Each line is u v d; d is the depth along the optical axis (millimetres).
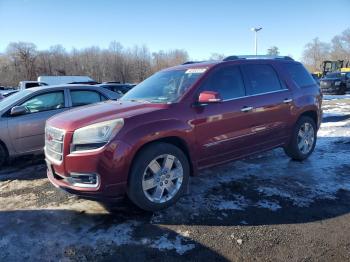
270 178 5352
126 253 3424
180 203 4496
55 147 4172
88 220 4121
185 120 4410
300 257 3281
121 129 3928
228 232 3758
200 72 4914
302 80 6281
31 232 3885
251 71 5406
